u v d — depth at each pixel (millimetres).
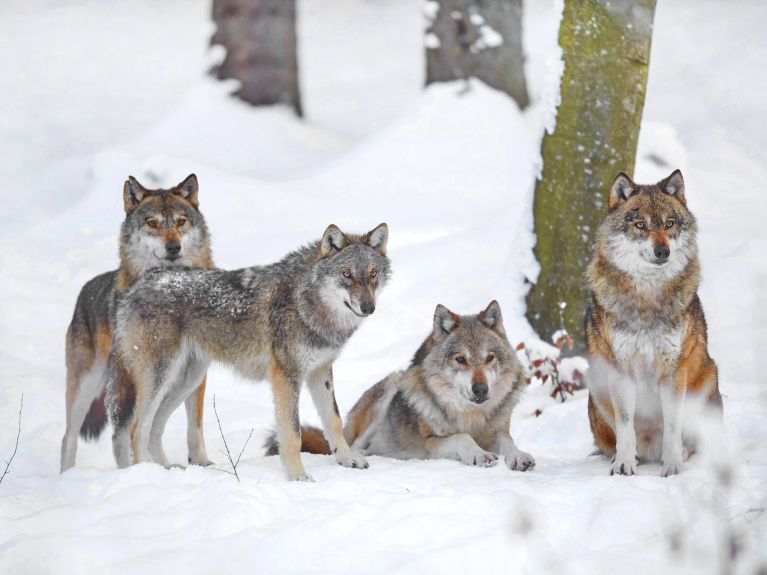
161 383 10281
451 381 10516
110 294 11852
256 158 23656
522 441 12062
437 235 18359
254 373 10328
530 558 6926
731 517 7094
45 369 14398
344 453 10070
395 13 39906
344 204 19781
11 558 7164
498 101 22656
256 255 17766
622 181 9406
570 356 14594
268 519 7840
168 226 12078
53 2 39875
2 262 17484
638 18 14594
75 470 9320
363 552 7141
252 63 25578
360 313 9867
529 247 15227
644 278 9133
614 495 7887
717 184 20062
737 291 15039
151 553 7285
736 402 10969
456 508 7934
